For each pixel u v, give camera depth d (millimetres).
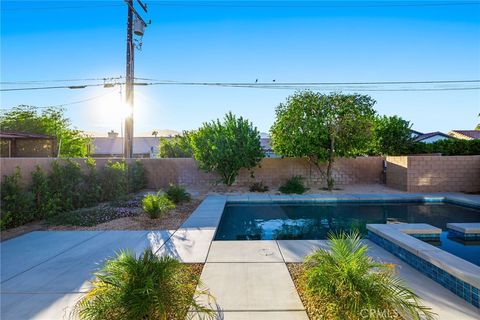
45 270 4352
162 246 5480
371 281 2939
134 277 2801
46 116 19125
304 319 3029
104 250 5258
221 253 5090
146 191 13984
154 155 35625
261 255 4977
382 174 15547
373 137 13320
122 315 2529
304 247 5406
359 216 9539
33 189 7523
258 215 9789
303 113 13086
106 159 12562
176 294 2830
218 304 3326
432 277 3998
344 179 15594
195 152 13711
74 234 6324
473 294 3291
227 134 13180
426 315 2871
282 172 15414
